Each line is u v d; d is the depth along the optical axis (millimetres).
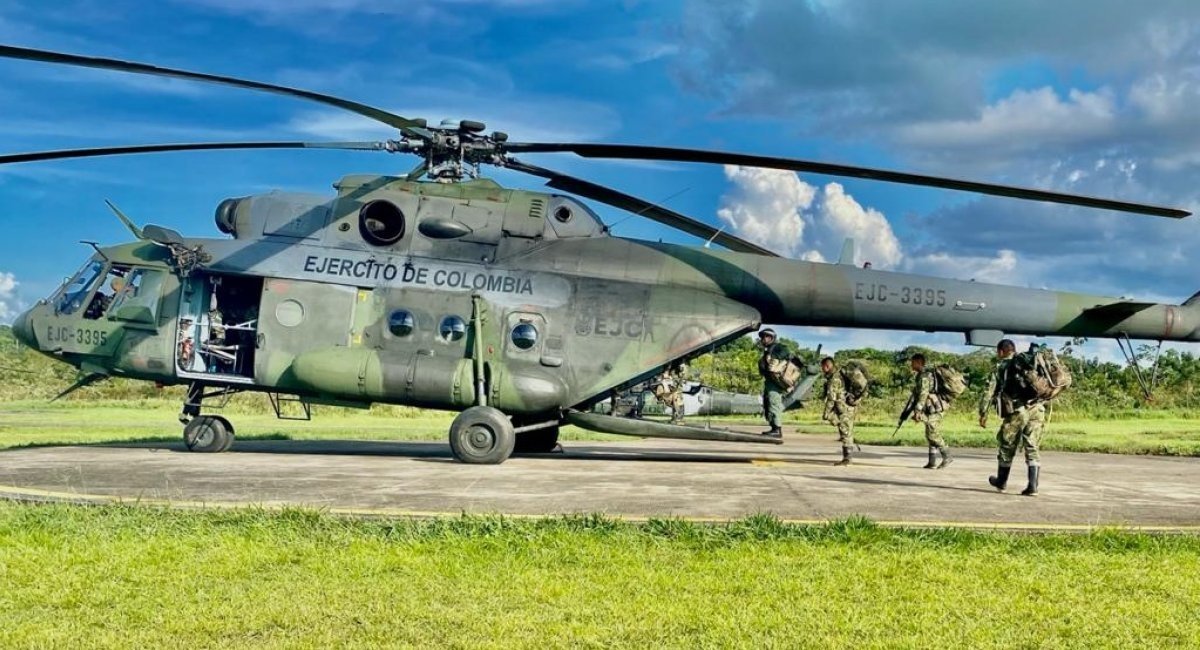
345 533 7078
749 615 5273
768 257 15133
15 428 25125
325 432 23859
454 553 6586
